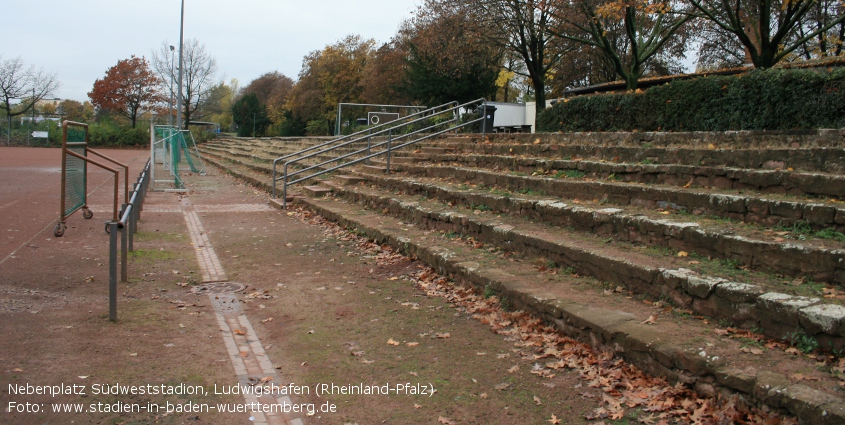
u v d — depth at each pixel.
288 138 29.83
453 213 8.50
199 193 16.50
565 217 7.09
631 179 7.96
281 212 12.76
